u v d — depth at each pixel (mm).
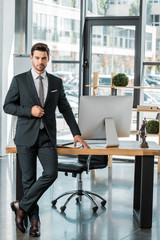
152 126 7016
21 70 7660
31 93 3783
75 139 4043
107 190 5773
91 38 8273
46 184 3781
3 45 7762
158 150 4086
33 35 8570
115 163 7793
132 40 7965
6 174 6559
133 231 4113
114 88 7332
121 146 4242
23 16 8516
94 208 4730
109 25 8117
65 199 5254
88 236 3943
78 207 4918
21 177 4109
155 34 7863
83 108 4164
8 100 3811
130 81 8008
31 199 3809
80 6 8242
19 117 3855
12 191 5539
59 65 8453
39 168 7203
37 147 3869
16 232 4000
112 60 8156
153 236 3979
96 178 6520
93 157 5043
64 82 8438
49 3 8430
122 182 6281
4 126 7957
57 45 8445
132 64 7996
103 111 4176
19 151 3826
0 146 7965
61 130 8398
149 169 4168
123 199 5320
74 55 8375
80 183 4949
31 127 3773
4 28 7766
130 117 4285
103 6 8141
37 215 3963
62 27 8398
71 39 8367
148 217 4211
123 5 8008
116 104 4191
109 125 4164
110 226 4250
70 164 4855
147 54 7938
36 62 3750
